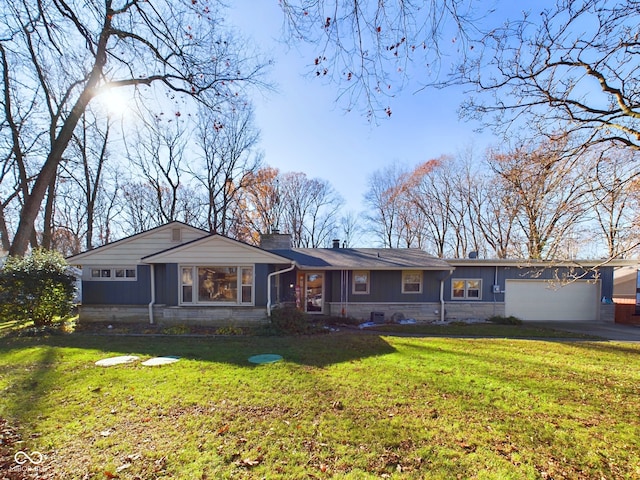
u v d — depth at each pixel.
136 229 29.75
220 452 3.45
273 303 13.01
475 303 15.69
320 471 3.15
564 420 4.30
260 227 32.00
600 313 15.74
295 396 5.00
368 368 6.54
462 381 5.79
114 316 13.12
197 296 12.07
